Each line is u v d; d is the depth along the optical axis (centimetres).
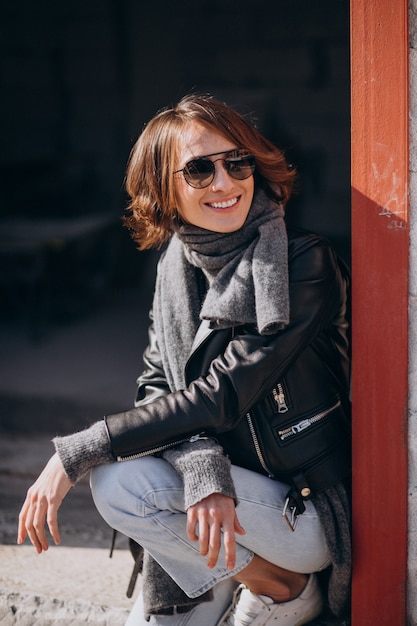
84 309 660
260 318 189
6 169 721
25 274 584
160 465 200
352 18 190
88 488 338
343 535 205
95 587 258
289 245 200
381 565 206
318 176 853
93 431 196
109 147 889
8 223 660
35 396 460
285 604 209
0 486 341
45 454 376
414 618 208
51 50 886
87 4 874
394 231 194
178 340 214
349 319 217
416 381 200
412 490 203
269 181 211
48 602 247
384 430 202
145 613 212
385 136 191
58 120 895
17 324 623
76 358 536
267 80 866
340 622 220
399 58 187
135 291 725
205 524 185
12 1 880
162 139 204
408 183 192
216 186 197
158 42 875
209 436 200
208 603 217
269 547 202
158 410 195
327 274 198
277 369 193
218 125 198
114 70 882
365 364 201
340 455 206
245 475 203
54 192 724
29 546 286
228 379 193
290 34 853
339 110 852
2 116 902
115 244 719
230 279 198
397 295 196
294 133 863
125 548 284
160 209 211
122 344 568
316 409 204
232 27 865
